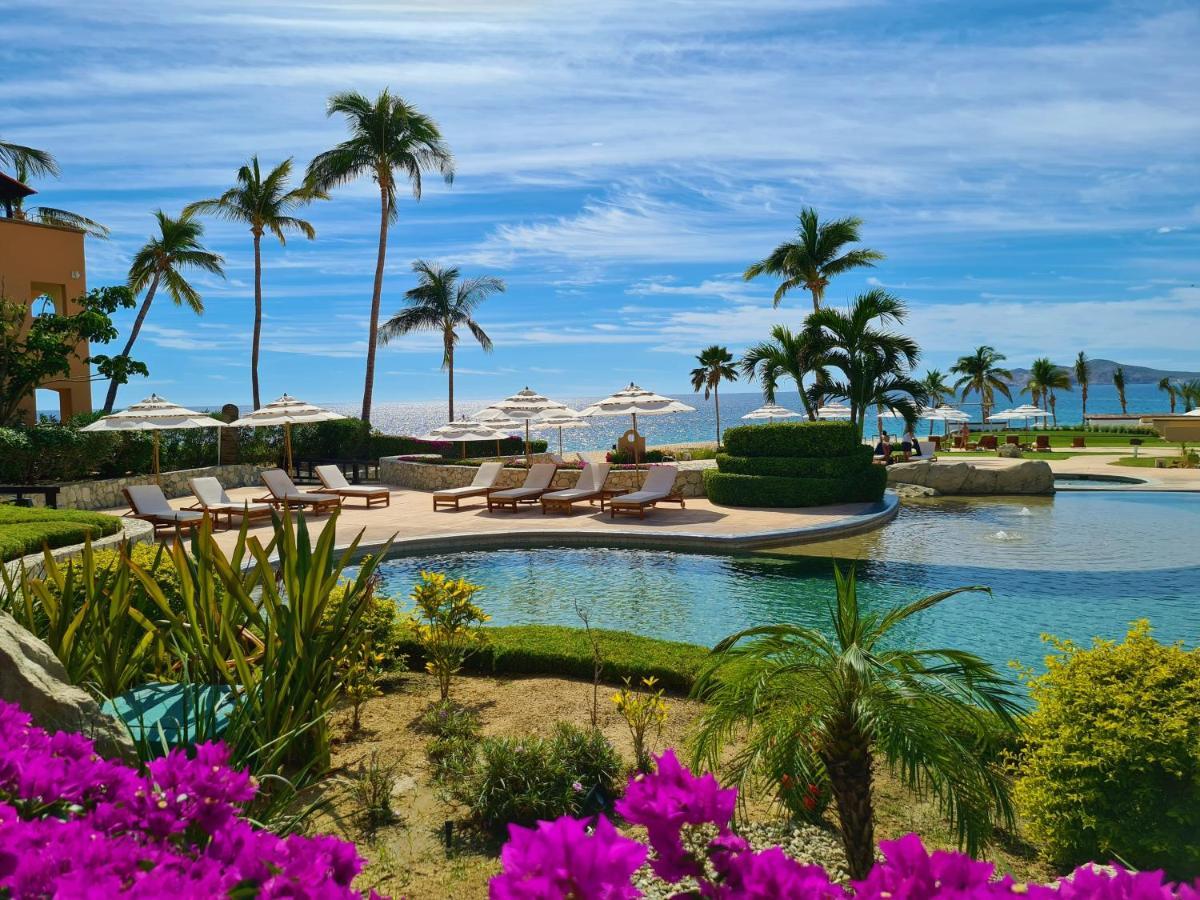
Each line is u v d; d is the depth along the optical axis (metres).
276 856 1.64
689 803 1.56
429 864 3.94
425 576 6.52
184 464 24.36
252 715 4.33
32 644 3.36
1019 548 13.57
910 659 3.78
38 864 1.51
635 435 20.14
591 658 6.93
